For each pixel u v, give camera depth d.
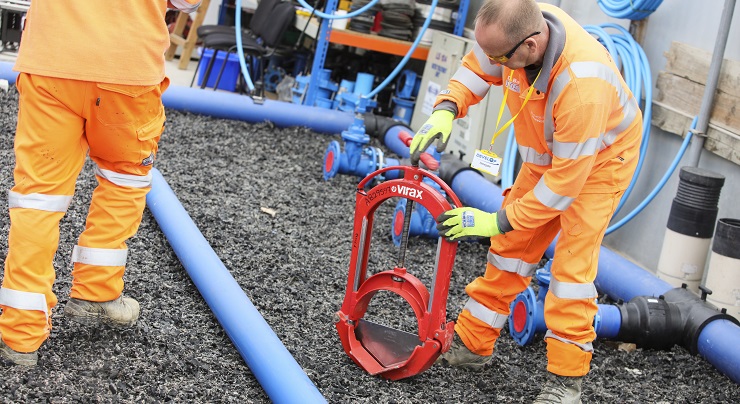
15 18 8.21
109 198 3.09
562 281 3.12
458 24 7.70
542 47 2.79
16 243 2.83
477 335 3.48
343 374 3.33
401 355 3.36
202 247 3.85
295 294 4.02
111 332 3.27
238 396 3.05
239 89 8.64
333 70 8.70
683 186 4.51
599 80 2.81
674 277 4.55
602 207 3.05
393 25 7.67
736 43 4.79
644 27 5.57
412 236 5.07
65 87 2.76
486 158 3.21
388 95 8.40
